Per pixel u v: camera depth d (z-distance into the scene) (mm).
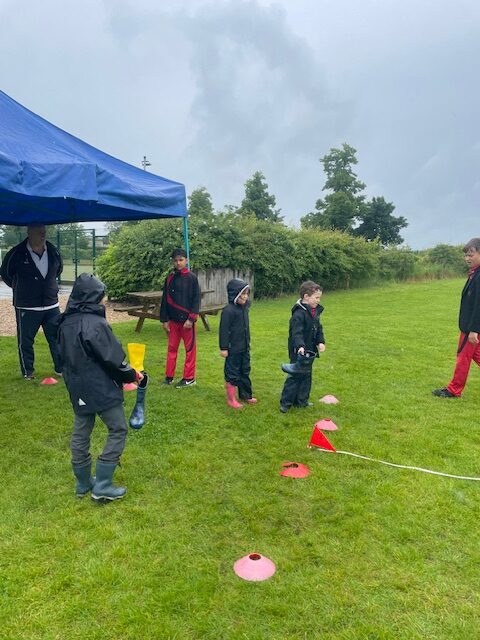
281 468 3910
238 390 5590
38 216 8250
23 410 5086
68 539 2914
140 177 5711
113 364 3090
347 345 9086
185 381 6074
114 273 14961
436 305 16156
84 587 2525
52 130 5441
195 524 3111
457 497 3484
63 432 4527
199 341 9141
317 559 2791
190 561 2752
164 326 6027
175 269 5914
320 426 4801
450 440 4562
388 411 5359
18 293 5965
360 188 44156
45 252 6047
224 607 2412
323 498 3453
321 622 2326
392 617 2363
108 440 3314
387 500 3436
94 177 4344
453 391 5906
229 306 5242
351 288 23078
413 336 10094
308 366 5137
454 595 2518
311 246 19875
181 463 3973
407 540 2979
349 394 5988
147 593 2494
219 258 15086
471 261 5566
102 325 3104
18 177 3754
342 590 2539
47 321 6137
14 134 4488
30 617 2324
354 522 3148
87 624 2299
